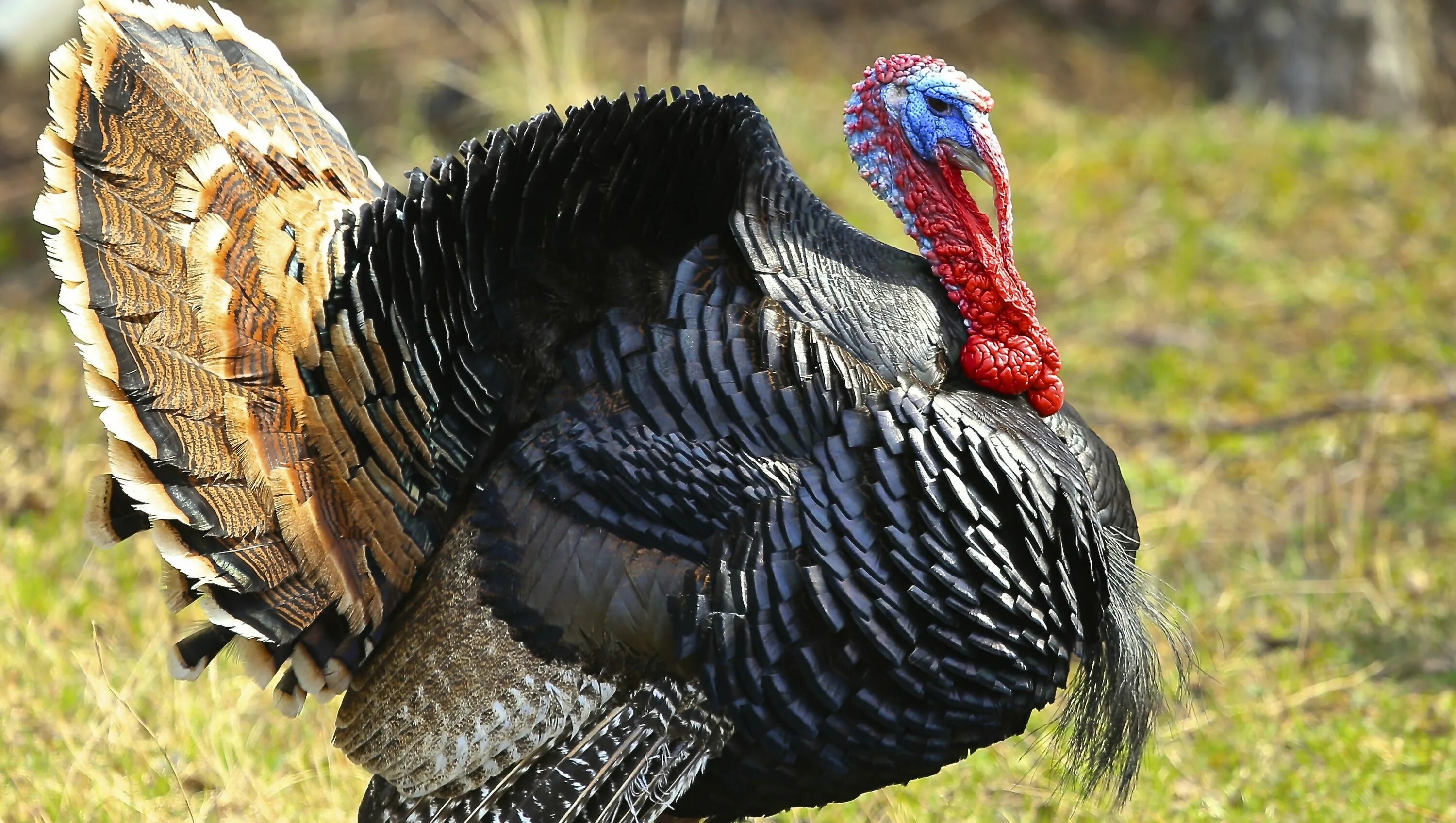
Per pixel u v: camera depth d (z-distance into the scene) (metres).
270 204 13.16
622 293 13.55
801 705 12.86
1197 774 18.91
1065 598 13.47
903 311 13.77
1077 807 17.98
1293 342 30.92
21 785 17.45
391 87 41.62
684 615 12.71
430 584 13.30
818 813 18.03
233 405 12.48
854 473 12.88
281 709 13.27
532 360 13.48
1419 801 17.94
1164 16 54.38
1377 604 22.72
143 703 19.02
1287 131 38.69
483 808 12.95
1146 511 25.52
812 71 47.19
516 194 13.27
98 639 20.08
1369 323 31.19
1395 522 25.30
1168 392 29.48
